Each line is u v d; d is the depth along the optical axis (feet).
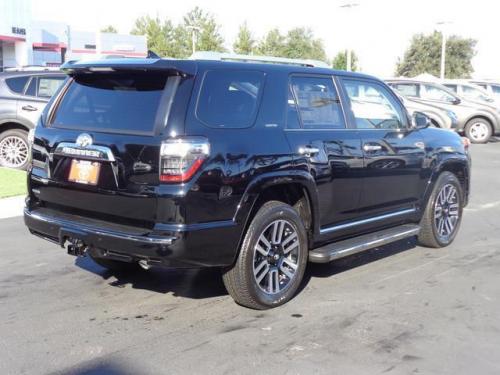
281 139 16.22
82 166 15.53
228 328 14.97
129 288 17.94
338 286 18.42
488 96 70.03
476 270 20.27
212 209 14.51
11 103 36.70
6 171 36.60
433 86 67.00
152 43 200.95
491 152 58.08
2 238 23.84
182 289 17.90
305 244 17.04
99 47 67.51
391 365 13.07
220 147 14.67
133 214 14.70
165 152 14.15
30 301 16.78
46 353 13.50
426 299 17.31
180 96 14.61
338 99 18.67
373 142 19.22
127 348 13.76
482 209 31.04
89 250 15.49
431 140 22.04
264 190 15.94
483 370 12.91
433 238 22.63
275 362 13.12
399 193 20.65
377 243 19.24
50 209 16.72
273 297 16.24
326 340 14.32
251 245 15.43
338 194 17.99
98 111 15.88
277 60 19.26
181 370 12.71
